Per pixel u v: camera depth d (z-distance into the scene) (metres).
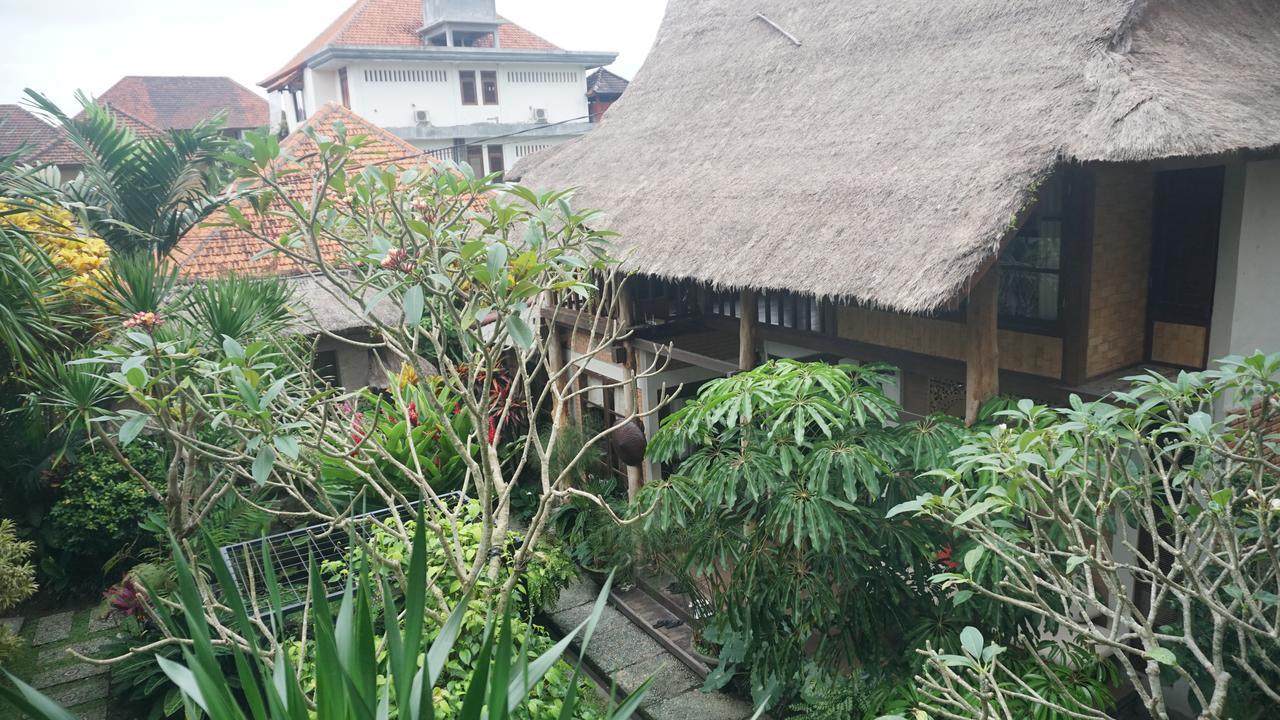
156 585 7.00
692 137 9.73
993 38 7.33
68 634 8.06
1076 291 6.13
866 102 7.92
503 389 11.13
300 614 6.59
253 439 4.18
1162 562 6.04
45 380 6.25
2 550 5.98
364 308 5.16
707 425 5.52
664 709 7.06
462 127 29.94
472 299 4.69
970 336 5.86
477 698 2.43
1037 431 3.63
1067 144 5.54
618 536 8.87
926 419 5.48
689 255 7.60
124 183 9.32
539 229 4.68
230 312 6.38
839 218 6.60
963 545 4.95
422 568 2.67
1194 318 6.30
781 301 9.24
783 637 5.66
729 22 11.30
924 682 3.27
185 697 2.50
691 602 8.04
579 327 11.11
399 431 9.04
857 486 5.45
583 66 31.98
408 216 5.54
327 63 28.23
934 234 5.68
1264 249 6.02
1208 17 6.89
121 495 8.53
